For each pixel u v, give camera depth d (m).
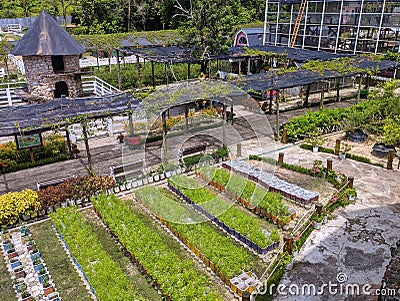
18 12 56.22
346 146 17.81
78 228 12.12
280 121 23.12
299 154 18.44
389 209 13.33
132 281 10.30
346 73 24.16
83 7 48.66
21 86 26.31
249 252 11.45
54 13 54.91
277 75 23.52
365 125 19.62
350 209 13.38
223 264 10.39
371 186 15.02
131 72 33.34
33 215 13.22
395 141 17.34
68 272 10.66
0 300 9.71
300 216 13.18
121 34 35.28
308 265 10.59
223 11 29.09
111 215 12.88
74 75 23.61
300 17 33.78
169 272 10.21
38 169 17.41
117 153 18.95
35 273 10.63
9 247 11.55
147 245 11.19
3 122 15.69
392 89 19.59
